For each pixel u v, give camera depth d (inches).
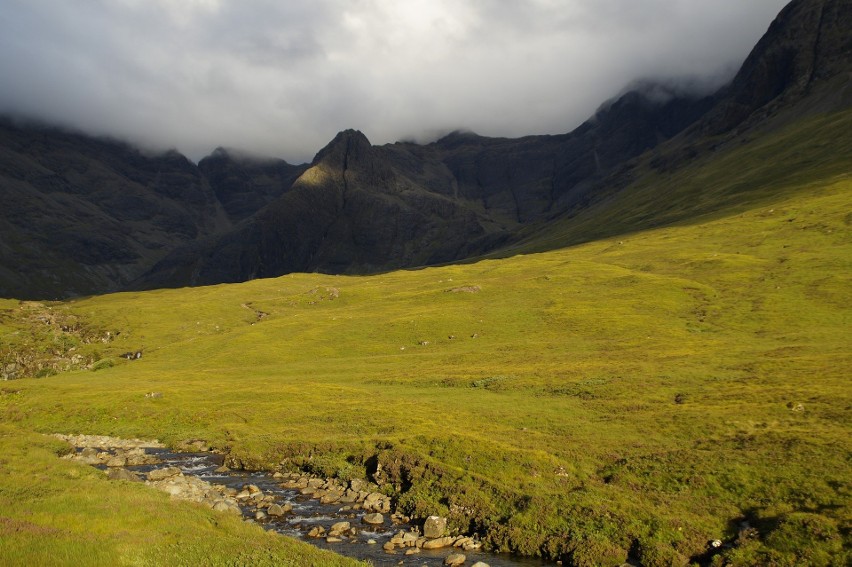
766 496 1369.3
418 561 1254.3
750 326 4052.7
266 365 4594.0
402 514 1566.2
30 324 7062.0
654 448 1774.1
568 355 3757.4
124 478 1777.8
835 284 4626.0
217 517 1326.3
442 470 1726.1
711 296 5039.4
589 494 1493.6
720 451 1648.6
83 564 911.7
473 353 4200.3
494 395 2817.4
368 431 2260.1
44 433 2810.0
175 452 2401.6
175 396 3250.5
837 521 1179.3
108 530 1122.0
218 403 3053.6
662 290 5447.8
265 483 1905.8
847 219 6545.3
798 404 1950.1
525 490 1553.9
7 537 994.7
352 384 3499.0
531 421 2234.3
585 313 5032.0
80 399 3257.9
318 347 4995.1
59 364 5738.2
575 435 2011.6
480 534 1411.2
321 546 1338.6
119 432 2755.9
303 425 2502.5
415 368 3902.6
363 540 1381.6
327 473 1934.1
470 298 6304.1
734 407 2055.9
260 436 2389.3
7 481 1422.2
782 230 6973.4
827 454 1493.6
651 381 2625.5
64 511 1206.9
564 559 1264.8
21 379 4936.0
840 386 2108.8
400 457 1866.4
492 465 1734.7
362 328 5378.9
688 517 1334.9
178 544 1080.2
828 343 3198.8
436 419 2333.9
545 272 7219.5
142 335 6609.3
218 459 2262.6
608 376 2866.6
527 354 3991.1
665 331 4286.4
